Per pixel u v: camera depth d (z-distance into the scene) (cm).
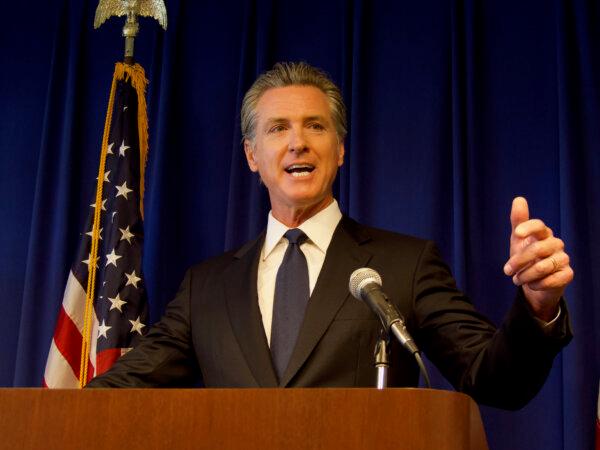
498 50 516
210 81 556
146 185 539
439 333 299
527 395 258
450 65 519
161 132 534
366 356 296
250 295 321
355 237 336
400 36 530
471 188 492
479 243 486
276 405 179
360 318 301
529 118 500
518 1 519
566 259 215
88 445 181
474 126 500
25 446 183
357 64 525
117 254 461
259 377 297
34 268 523
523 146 496
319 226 343
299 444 177
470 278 482
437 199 499
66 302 466
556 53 498
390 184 506
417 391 177
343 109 372
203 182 540
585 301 452
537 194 488
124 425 182
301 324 304
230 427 179
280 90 362
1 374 524
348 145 520
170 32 557
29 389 186
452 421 177
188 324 335
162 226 521
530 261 215
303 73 369
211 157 543
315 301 307
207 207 536
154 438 180
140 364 323
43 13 581
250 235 511
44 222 534
